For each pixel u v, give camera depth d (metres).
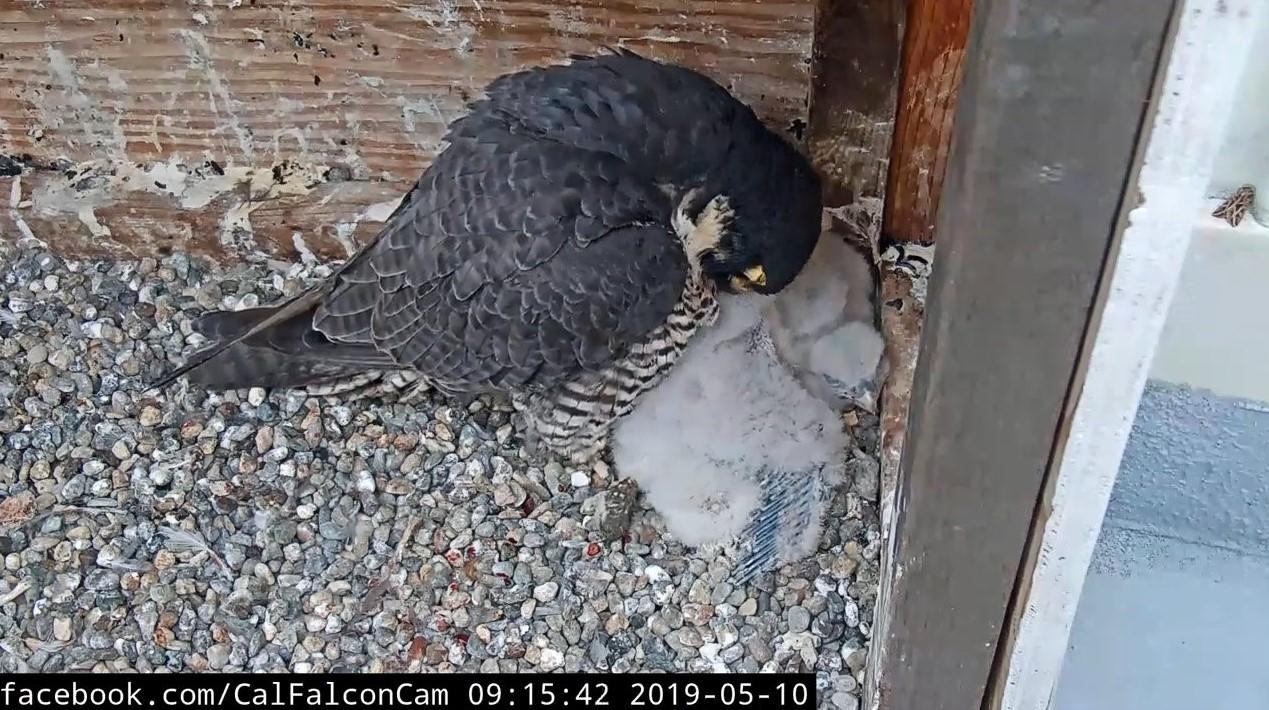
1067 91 0.27
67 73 0.73
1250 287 0.46
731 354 0.67
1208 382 0.51
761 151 0.59
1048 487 0.38
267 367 0.67
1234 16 0.25
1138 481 0.56
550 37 0.65
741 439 0.65
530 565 0.64
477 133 0.59
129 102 0.74
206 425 0.70
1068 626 0.44
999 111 0.28
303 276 0.77
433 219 0.59
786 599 0.62
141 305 0.76
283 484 0.68
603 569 0.64
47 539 0.66
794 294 0.68
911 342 0.66
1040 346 0.33
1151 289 0.31
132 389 0.72
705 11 0.61
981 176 0.30
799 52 0.62
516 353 0.60
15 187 0.77
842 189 0.67
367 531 0.66
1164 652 0.55
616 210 0.57
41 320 0.75
